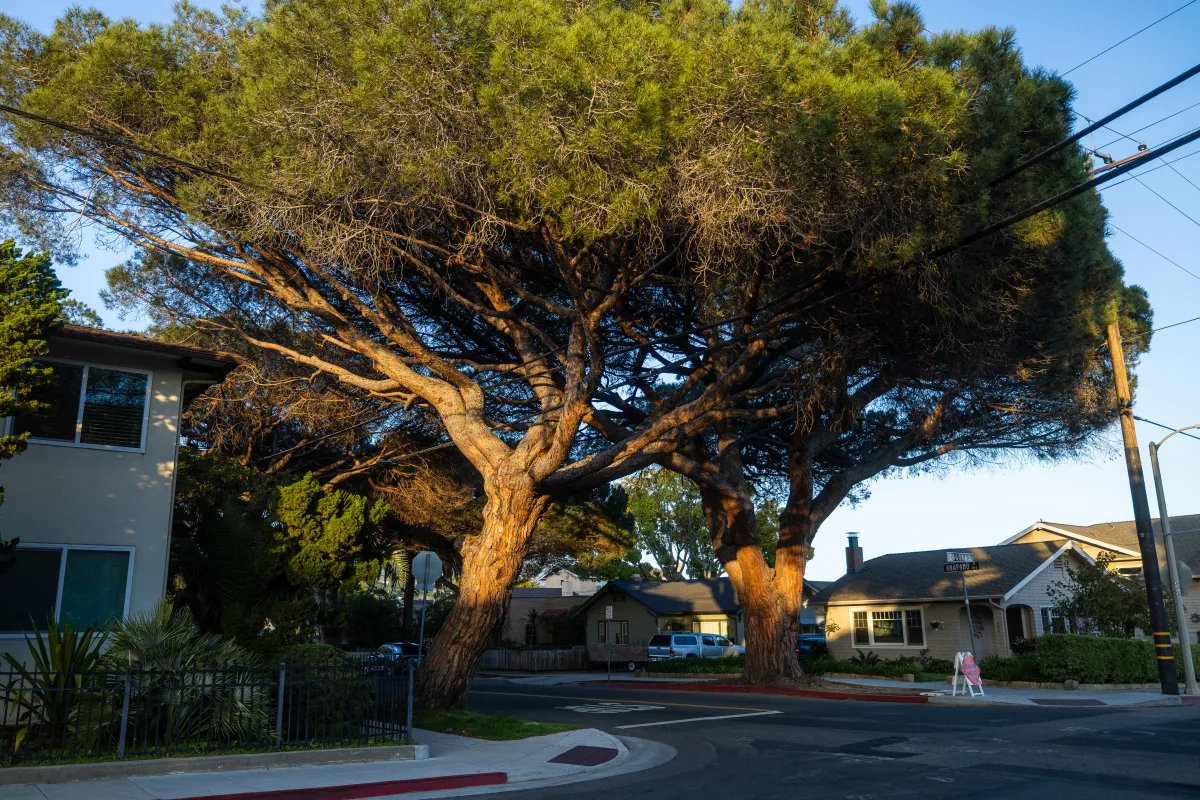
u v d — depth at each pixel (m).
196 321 19.83
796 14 13.88
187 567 16.84
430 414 24.05
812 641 40.22
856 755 12.39
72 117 14.20
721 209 12.57
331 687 12.68
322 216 13.62
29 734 11.27
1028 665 25.64
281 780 10.14
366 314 16.12
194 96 14.67
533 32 11.98
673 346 19.20
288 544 17.53
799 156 12.34
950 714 18.00
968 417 22.67
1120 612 28.22
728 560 25.11
